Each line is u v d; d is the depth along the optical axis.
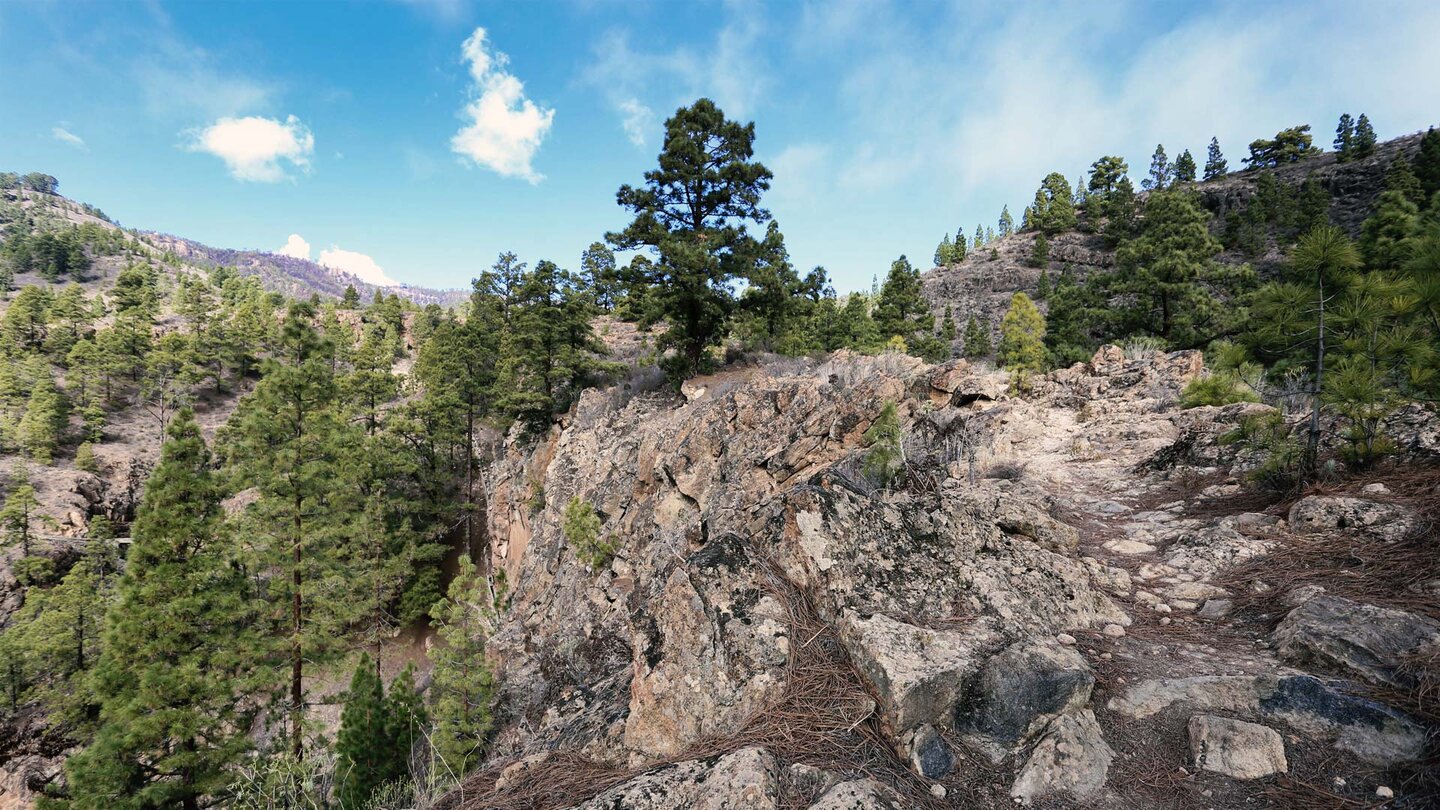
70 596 26.03
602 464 19.94
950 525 4.80
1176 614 4.43
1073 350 26.11
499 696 10.87
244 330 72.25
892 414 7.23
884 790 2.73
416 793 5.03
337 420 20.73
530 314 26.73
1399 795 2.47
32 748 24.12
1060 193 84.56
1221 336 19.70
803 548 4.30
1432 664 2.98
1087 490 8.14
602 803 3.05
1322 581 4.18
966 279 74.75
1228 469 7.11
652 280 21.30
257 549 16.44
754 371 21.92
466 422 37.03
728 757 3.05
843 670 3.59
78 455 50.53
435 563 33.94
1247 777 2.72
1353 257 5.28
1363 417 5.43
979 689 3.30
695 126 21.30
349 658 18.19
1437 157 44.22
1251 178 72.44
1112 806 2.67
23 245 126.12
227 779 12.65
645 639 4.48
